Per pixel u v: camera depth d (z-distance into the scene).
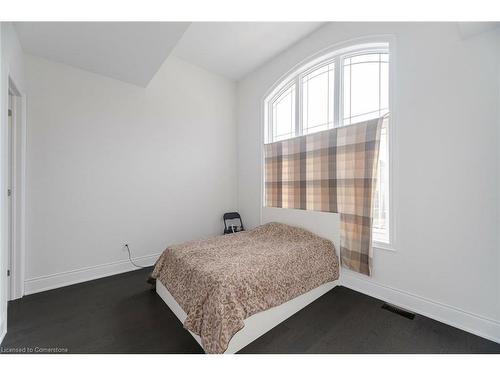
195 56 3.41
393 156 2.18
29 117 2.37
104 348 1.58
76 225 2.66
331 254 2.47
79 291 2.44
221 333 1.35
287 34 2.92
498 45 1.63
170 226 3.41
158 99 3.28
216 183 3.94
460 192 1.80
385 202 2.37
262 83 3.67
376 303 2.18
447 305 1.87
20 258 2.28
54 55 2.41
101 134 2.81
